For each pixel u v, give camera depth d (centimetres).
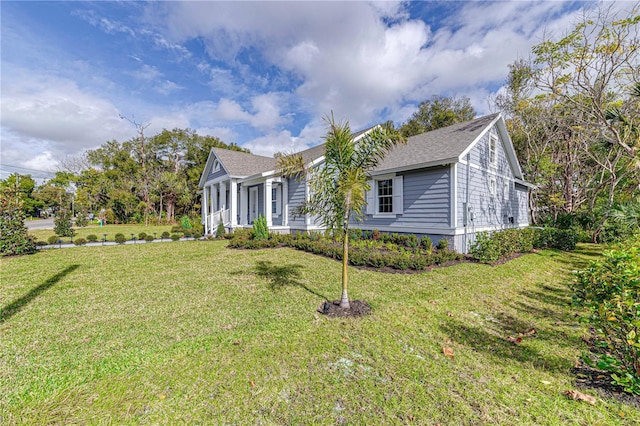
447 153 933
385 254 795
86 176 3114
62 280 588
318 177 448
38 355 299
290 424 210
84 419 212
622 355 250
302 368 279
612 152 1378
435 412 222
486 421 213
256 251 946
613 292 261
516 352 318
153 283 573
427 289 547
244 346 321
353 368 281
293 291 523
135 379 260
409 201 1017
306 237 1103
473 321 405
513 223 1395
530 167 1802
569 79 1301
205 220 1673
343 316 407
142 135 2961
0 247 821
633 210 1030
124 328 366
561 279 657
